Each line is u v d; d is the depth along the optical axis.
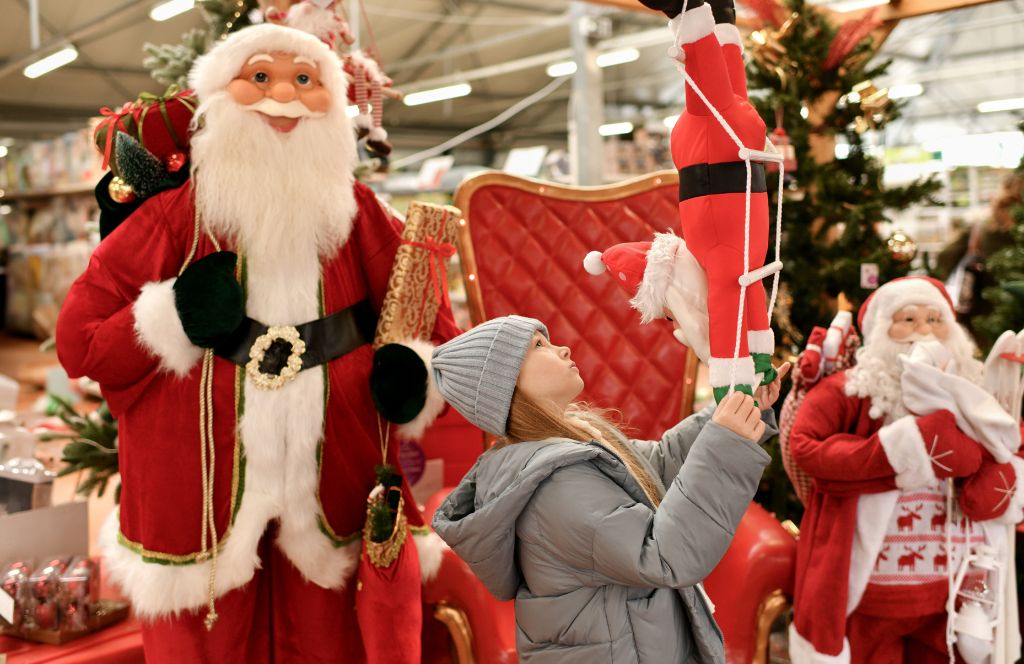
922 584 2.33
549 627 1.44
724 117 1.21
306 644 2.05
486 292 2.76
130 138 1.93
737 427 1.30
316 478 1.96
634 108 14.73
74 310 1.89
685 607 1.50
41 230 9.91
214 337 1.85
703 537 1.31
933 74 12.66
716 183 1.22
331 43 2.30
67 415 2.92
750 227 1.22
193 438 1.90
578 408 1.79
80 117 12.65
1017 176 3.59
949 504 2.32
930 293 2.42
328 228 2.02
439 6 9.98
